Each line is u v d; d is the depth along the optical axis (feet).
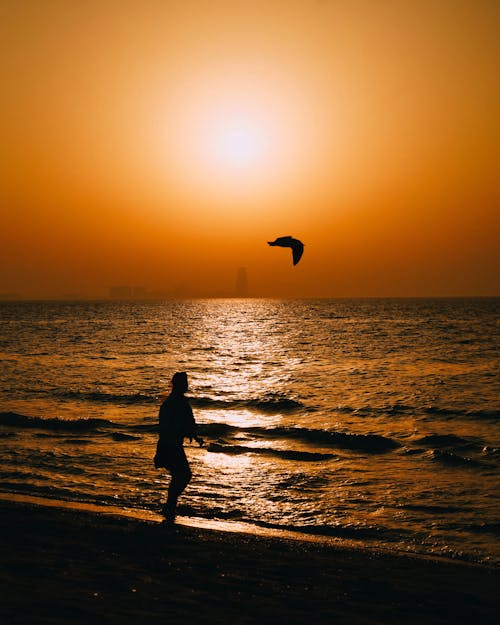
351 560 28.48
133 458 49.19
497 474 45.50
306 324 339.36
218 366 130.62
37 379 104.83
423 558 29.25
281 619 20.98
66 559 26.43
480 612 22.50
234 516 35.86
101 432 59.52
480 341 199.21
